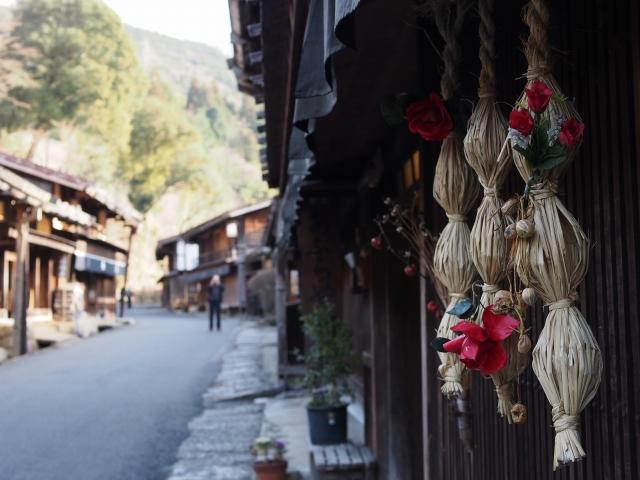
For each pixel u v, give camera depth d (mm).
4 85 32031
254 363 13500
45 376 11406
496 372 1396
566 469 1762
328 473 4992
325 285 8531
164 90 56594
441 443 2857
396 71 2857
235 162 80500
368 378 5762
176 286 43469
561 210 1306
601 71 1573
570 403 1257
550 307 1321
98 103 35000
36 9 34094
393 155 4016
